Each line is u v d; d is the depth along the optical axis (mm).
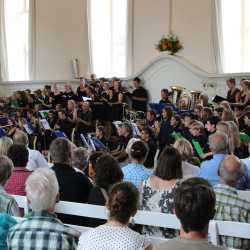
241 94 10375
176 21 13477
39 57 16047
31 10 16000
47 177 2699
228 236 2834
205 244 1972
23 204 3574
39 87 16047
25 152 4336
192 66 12938
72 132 11609
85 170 5344
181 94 11836
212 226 2727
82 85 13797
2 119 12203
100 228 2439
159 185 3516
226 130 5977
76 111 11859
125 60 14562
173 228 3090
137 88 13508
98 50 15047
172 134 8953
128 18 14305
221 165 3389
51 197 2672
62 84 15680
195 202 1976
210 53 12938
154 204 3479
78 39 15461
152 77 13672
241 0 12609
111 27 14789
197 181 2170
